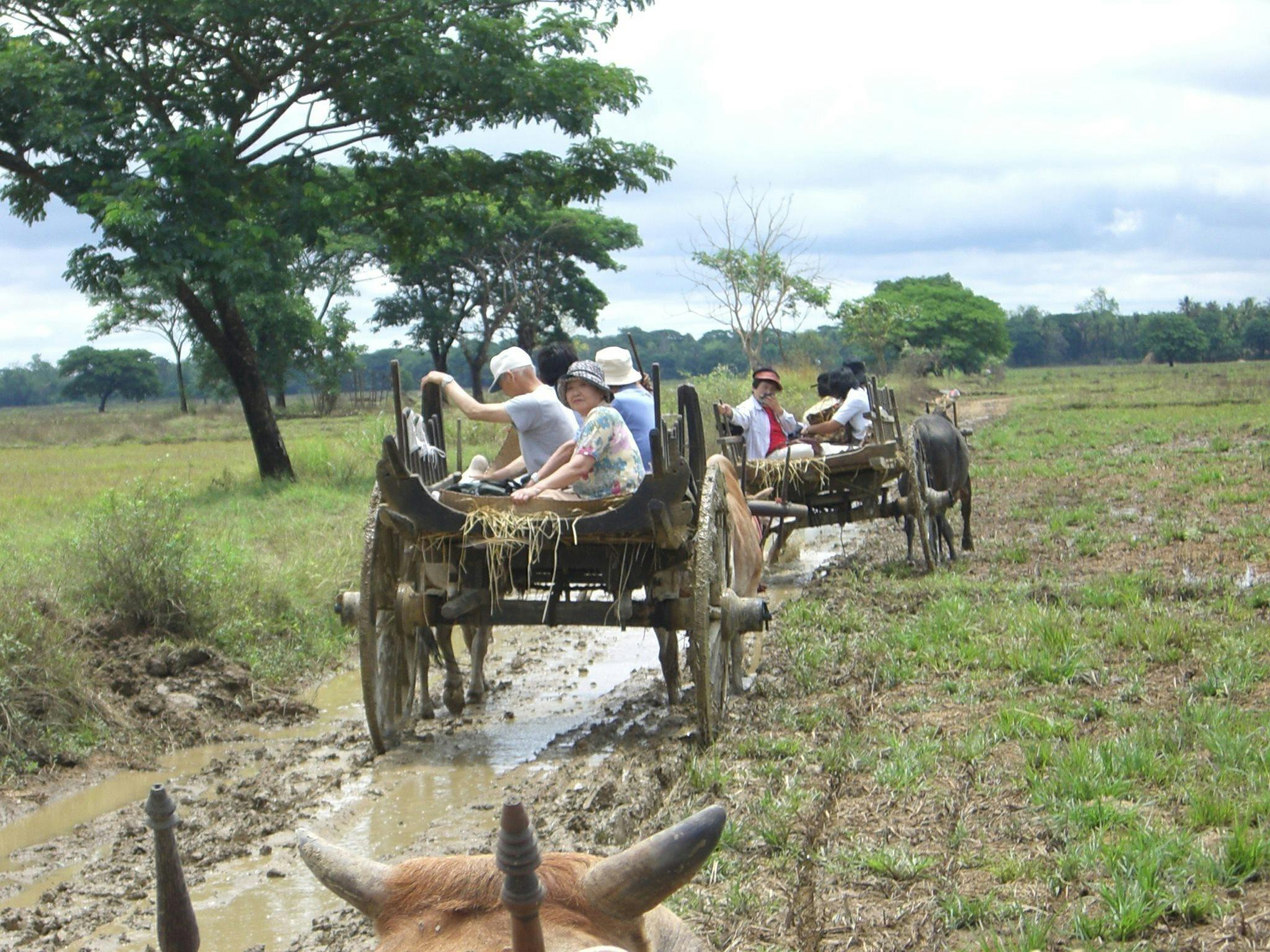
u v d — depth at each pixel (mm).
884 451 10977
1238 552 11594
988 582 10938
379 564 7207
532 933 1735
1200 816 5258
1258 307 156125
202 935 5035
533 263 59688
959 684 7586
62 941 5020
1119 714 6715
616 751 7105
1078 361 174625
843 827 5508
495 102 18625
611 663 9617
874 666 8273
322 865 2336
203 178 16453
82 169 16516
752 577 8859
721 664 7430
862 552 13805
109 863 5793
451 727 7895
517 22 18391
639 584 7004
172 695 8297
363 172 19281
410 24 17922
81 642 8555
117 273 16906
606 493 7066
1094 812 5332
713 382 25578
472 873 2262
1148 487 16859
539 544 6586
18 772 7047
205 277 16453
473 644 8695
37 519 15648
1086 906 4578
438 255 56375
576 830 5852
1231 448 21906
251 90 18203
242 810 6438
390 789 6711
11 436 48062
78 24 17391
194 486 20219
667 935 2564
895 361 60812
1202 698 6980
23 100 16109
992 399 50469
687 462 7113
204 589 9430
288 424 47781
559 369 8500
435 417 8242
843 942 4465
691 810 5848
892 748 6445
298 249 18656
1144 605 9211
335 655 9797
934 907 4660
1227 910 4488
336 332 62250
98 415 75938
